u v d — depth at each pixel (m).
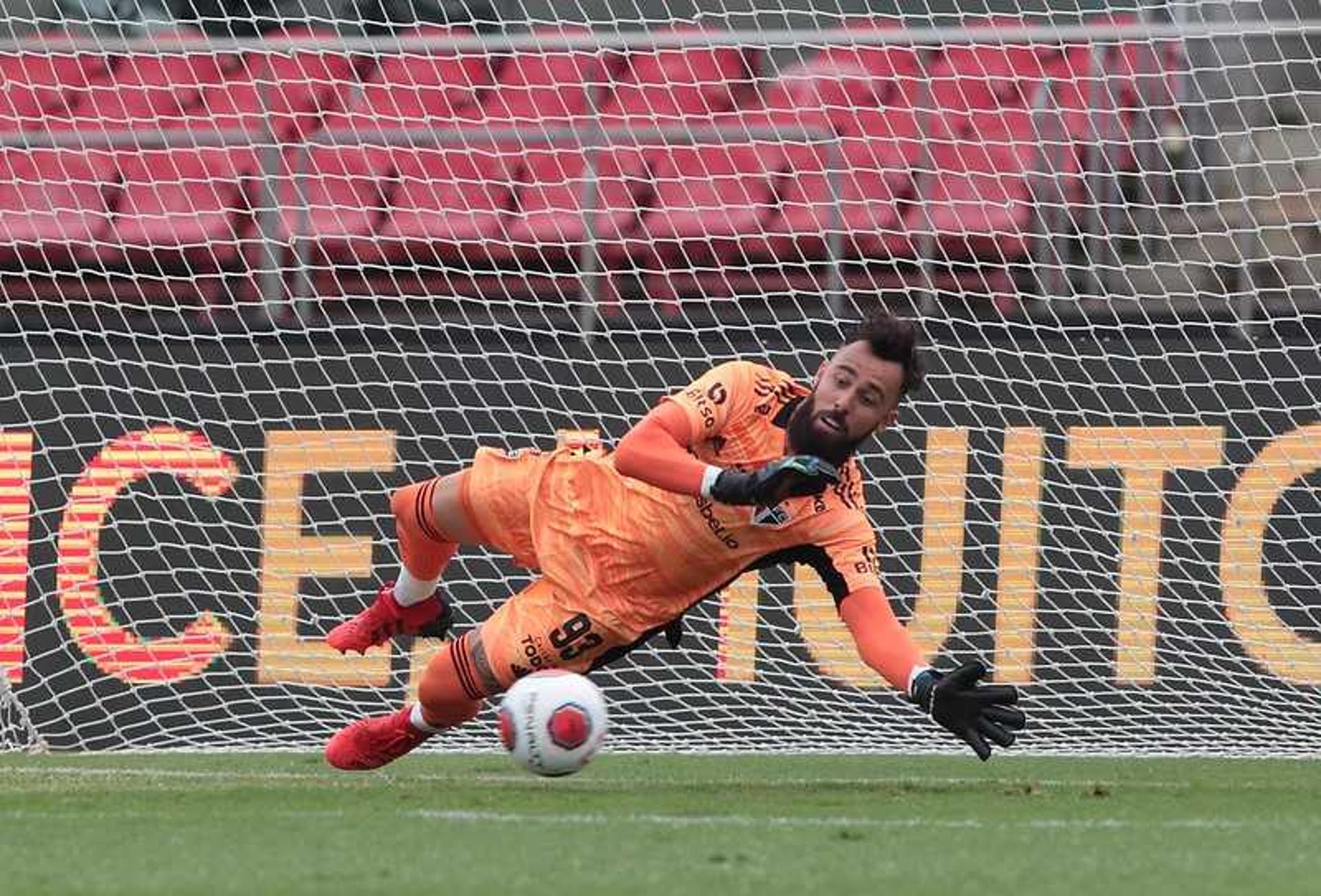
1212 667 27.81
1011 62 33.03
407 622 20.30
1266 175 30.95
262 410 28.98
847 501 18.34
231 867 13.19
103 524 28.80
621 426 29.05
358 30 34.06
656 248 32.31
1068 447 28.38
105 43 31.80
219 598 28.72
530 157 33.34
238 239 32.47
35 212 32.56
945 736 27.52
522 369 29.06
